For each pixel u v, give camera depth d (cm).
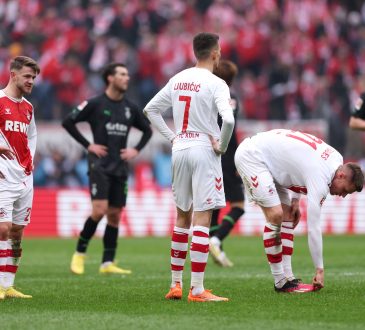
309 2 9075
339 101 8400
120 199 3697
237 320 2061
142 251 4988
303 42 8725
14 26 8825
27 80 2506
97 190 3619
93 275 3544
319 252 2475
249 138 2620
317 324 1997
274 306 2298
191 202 2473
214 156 2420
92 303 2434
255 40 8594
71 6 8925
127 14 8812
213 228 3984
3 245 2519
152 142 7369
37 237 6391
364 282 2962
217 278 3253
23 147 2534
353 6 9256
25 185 2547
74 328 1964
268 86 8356
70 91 8188
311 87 8362
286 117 8231
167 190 6619
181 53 8575
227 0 8956
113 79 3672
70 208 6562
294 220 2678
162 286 2955
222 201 2458
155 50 8525
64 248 5294
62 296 2636
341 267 3781
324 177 2436
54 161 7519
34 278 3397
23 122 2530
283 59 8562
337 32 8969
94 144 3688
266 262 4162
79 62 8481
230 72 3531
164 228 6562
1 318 2128
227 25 8750
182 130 2433
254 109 8231
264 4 8969
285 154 2506
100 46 8538
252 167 2539
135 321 2058
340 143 7838
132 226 6550
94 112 3688
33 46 8681
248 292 2673
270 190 2520
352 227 6600
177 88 2447
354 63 8788
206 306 2319
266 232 2589
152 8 8925
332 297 2467
